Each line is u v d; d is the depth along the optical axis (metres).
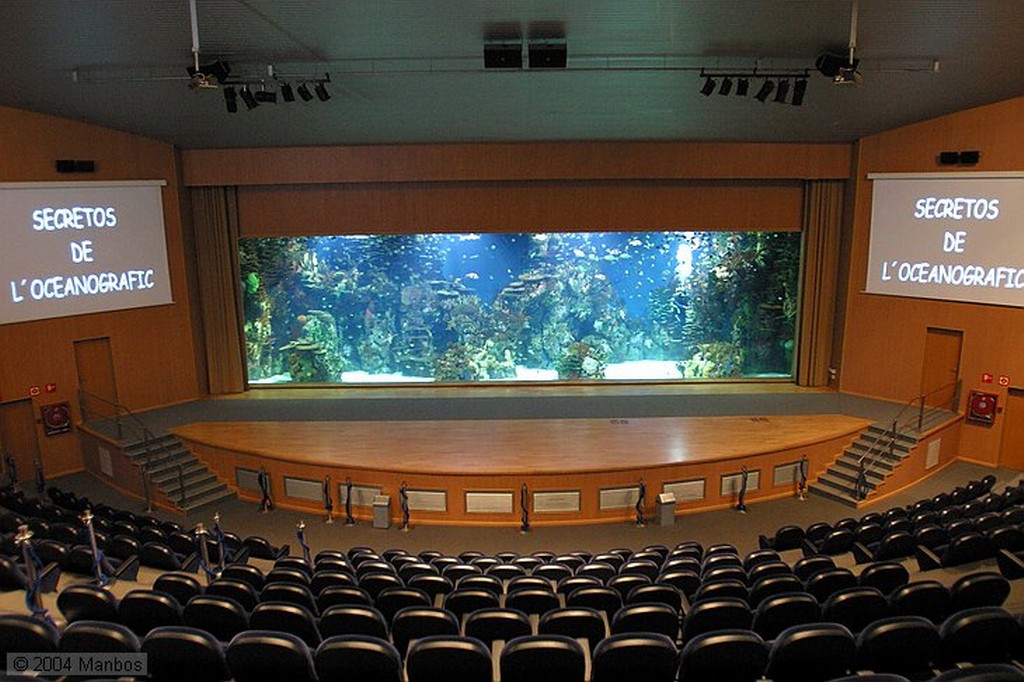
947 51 11.88
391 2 9.61
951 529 9.64
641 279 23.31
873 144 17.69
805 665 4.95
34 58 11.70
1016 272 15.55
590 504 14.55
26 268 15.41
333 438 16.16
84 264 16.38
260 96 12.61
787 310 22.25
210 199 18.67
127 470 15.63
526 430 16.50
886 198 17.44
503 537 14.12
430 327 23.77
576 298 23.61
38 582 6.89
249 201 18.89
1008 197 15.47
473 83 13.56
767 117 16.09
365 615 6.15
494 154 18.11
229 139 17.47
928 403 17.45
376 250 23.00
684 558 9.99
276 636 4.82
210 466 16.03
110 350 17.17
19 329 15.49
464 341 23.94
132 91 13.84
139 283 17.44
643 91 14.16
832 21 10.53
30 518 10.58
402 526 14.61
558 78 13.31
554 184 18.56
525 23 10.52
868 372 18.50
